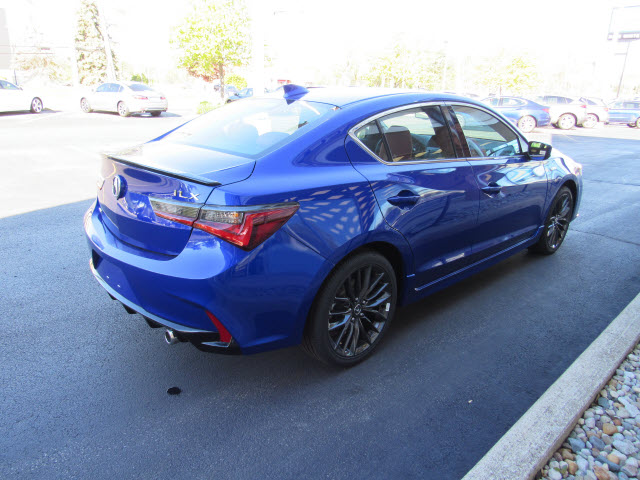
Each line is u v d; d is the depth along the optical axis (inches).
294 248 88.0
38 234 200.5
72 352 114.5
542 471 81.0
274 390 102.3
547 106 783.7
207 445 86.3
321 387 103.7
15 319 129.3
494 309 142.1
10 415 92.1
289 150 96.0
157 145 112.5
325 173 96.3
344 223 94.8
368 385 104.9
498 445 83.4
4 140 471.8
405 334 126.6
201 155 98.7
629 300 150.5
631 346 116.7
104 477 78.7
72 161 371.9
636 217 253.0
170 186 86.8
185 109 1055.0
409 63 1863.9
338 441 88.2
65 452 83.6
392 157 110.3
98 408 95.2
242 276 83.2
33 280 154.9
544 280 164.6
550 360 116.3
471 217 129.2
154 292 87.8
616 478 79.9
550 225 178.7
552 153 177.2
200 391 101.5
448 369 111.5
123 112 805.9
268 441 87.7
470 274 141.3
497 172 137.6
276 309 88.9
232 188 83.8
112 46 2256.4
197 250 83.3
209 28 769.6
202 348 89.4
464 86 2128.4
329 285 96.5
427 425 93.0
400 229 107.0
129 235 95.5
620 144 628.7
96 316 132.6
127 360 112.1
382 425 92.7
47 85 2546.8
